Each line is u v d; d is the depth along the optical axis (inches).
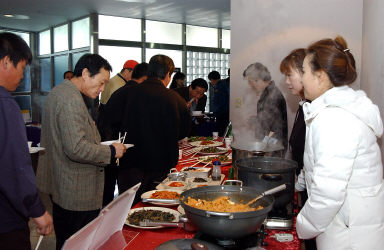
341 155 46.8
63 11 258.8
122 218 47.7
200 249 41.0
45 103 74.5
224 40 331.6
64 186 71.5
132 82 130.0
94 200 74.2
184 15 269.9
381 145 85.1
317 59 50.7
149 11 256.2
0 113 51.1
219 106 216.1
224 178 88.8
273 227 56.9
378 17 89.1
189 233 56.6
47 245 113.0
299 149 83.2
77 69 74.9
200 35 317.4
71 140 68.3
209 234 46.1
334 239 52.6
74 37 293.0
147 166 102.0
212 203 53.2
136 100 101.4
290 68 62.6
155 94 100.3
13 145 51.4
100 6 241.8
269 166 65.7
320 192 47.2
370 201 51.2
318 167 47.9
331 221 52.7
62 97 70.2
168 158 101.9
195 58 316.2
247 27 160.9
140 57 291.6
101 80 75.2
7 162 51.2
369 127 50.6
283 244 52.1
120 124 112.9
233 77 167.9
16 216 54.7
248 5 159.2
